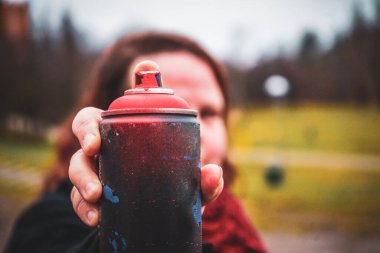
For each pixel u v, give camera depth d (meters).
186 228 1.03
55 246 1.73
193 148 1.06
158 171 1.01
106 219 1.03
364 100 59.59
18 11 19.89
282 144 46.31
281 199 17.20
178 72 2.33
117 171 1.02
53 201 1.95
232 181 3.12
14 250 1.94
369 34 39.75
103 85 2.64
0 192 17.19
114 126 1.03
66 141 2.88
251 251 2.28
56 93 30.27
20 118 32.75
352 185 21.20
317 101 66.06
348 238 11.84
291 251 10.67
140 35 2.58
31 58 27.70
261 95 68.25
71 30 29.75
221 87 2.71
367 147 42.53
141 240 1.00
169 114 1.04
